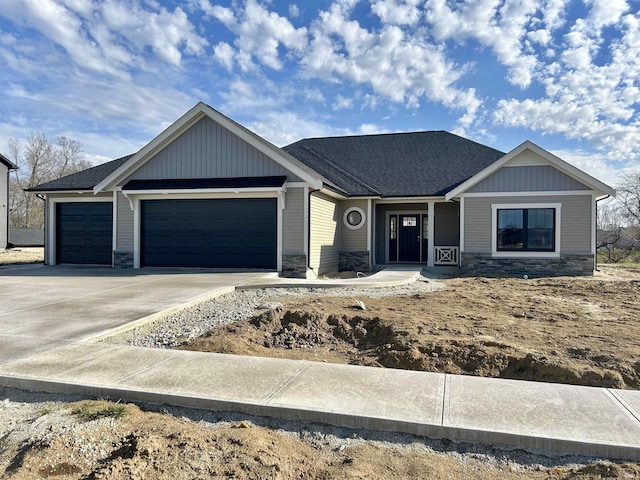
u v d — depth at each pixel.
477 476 2.88
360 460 3.04
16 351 5.31
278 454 3.10
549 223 14.83
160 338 6.30
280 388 4.13
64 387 4.21
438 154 19.52
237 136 14.36
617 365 4.97
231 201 14.51
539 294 10.32
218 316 7.66
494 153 18.97
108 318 7.05
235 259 14.47
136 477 2.77
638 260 26.98
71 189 16.20
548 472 2.92
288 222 13.98
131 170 15.17
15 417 3.78
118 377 4.39
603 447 3.07
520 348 5.55
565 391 4.15
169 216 15.04
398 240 18.86
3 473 2.88
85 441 3.24
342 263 17.41
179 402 3.91
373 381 4.38
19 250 32.38
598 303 9.01
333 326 7.07
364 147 20.97
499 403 3.82
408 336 6.09
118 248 15.48
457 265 17.23
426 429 3.36
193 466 2.91
